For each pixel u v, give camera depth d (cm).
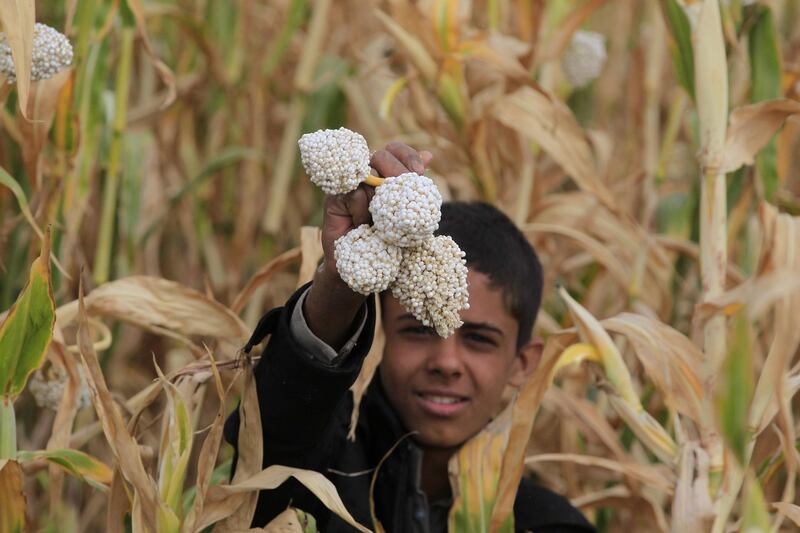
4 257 630
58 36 411
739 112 476
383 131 818
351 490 459
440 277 317
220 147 866
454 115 621
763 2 560
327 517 445
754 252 729
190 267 820
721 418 313
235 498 394
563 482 669
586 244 641
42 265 390
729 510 445
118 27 639
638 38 955
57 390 487
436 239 321
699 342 462
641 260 646
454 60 611
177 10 765
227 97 844
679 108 741
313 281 356
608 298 776
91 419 620
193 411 418
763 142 477
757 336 644
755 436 433
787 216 446
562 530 497
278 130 934
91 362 389
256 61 857
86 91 556
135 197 692
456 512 455
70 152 527
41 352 400
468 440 473
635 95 829
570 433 633
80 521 661
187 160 836
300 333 367
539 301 518
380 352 450
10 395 404
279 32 898
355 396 441
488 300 470
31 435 654
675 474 454
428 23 606
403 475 470
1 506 407
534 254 517
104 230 634
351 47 886
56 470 474
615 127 1015
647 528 573
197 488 390
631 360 666
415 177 312
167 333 480
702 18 480
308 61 813
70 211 549
